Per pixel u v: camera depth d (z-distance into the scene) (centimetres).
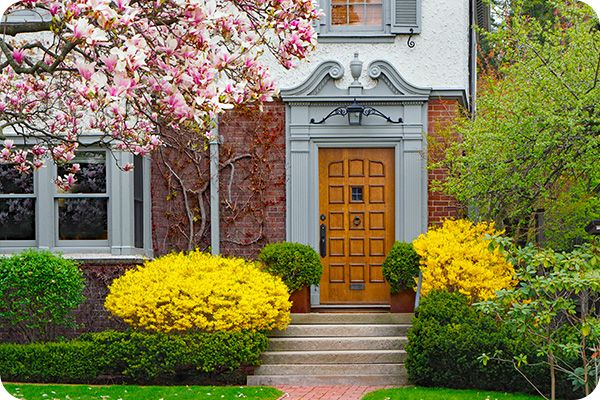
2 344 1251
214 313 1210
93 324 1366
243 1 725
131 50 575
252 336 1202
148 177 1434
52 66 658
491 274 1244
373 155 1459
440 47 1449
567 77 1154
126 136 963
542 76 1170
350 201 1460
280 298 1248
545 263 923
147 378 1200
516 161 1171
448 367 1117
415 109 1438
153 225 1445
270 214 1452
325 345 1272
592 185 1309
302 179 1444
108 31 586
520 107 1178
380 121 1442
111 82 606
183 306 1210
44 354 1205
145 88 697
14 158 1021
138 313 1212
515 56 1333
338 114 1438
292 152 1444
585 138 1096
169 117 676
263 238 1450
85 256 1373
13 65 682
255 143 1449
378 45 1452
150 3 684
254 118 1450
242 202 1452
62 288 1266
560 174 1210
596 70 1110
